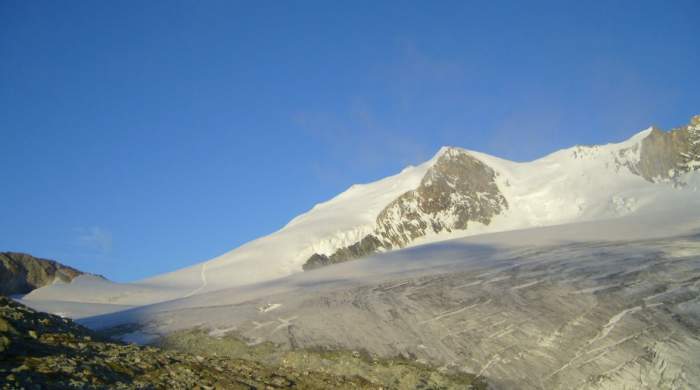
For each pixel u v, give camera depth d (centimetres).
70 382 1847
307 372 3359
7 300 2681
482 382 3609
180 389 2166
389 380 3531
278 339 4341
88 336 2720
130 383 2047
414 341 4159
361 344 4138
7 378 1714
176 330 4838
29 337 2283
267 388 2553
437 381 3572
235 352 4181
